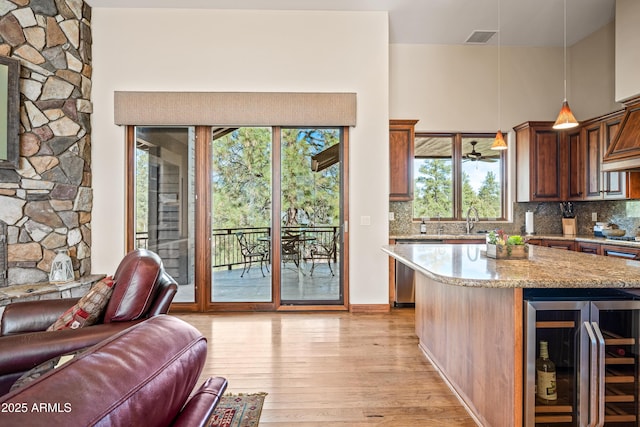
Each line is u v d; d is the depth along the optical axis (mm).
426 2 4070
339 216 4336
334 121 4184
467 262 2213
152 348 662
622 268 1958
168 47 4152
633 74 3635
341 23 4234
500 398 1810
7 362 1437
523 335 1689
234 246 4293
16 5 3473
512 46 5160
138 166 4238
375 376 2611
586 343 1685
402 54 5102
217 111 4121
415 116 5117
